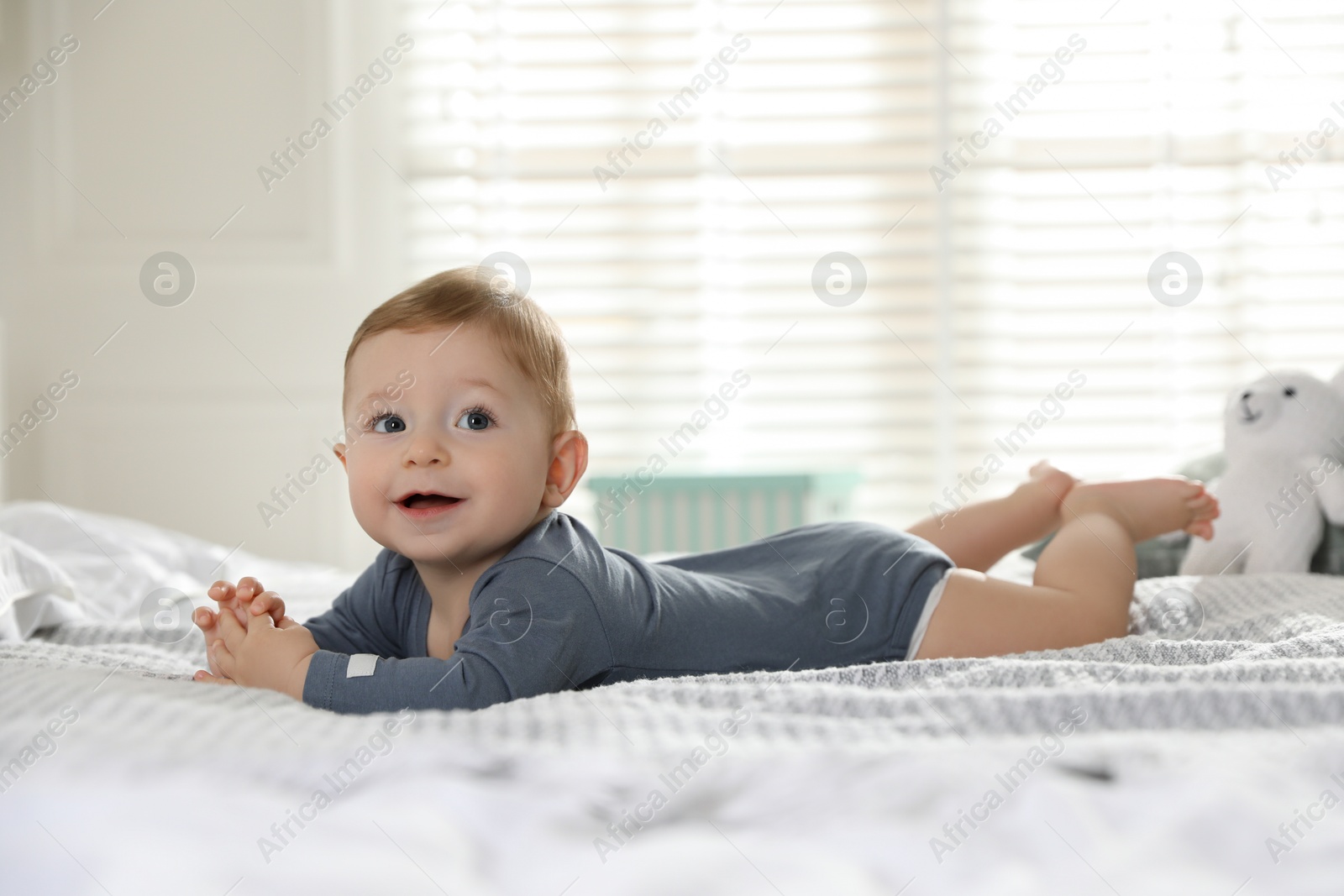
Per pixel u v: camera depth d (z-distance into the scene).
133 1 2.43
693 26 2.56
